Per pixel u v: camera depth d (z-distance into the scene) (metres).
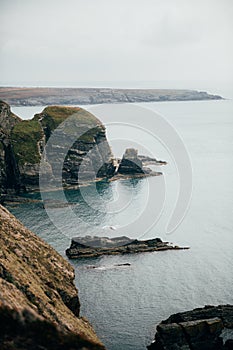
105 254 152.62
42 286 94.44
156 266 144.25
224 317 108.12
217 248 158.62
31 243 109.00
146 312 116.75
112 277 136.75
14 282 85.75
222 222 187.62
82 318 104.25
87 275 138.25
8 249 98.25
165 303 120.88
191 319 106.00
